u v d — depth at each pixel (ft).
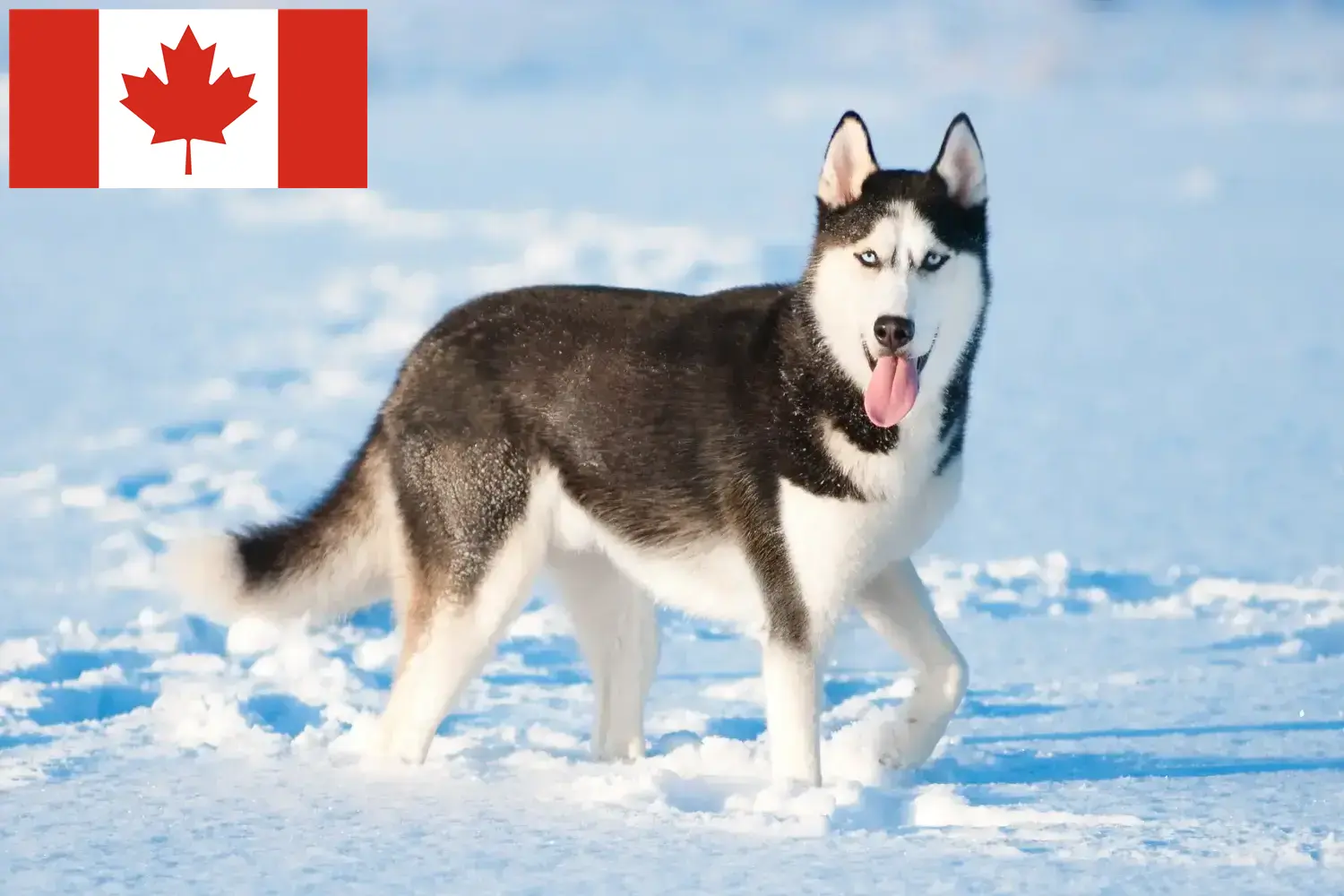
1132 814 34.32
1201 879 29.14
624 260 156.97
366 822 33.50
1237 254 175.22
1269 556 68.03
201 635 54.39
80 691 46.65
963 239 38.11
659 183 241.96
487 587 40.11
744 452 38.19
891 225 37.22
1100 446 93.45
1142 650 54.19
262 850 31.27
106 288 156.66
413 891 28.68
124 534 69.51
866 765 39.11
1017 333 135.23
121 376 115.34
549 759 40.37
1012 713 46.57
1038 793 36.78
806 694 37.70
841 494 37.11
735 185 237.66
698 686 50.62
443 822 33.47
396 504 41.16
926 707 39.75
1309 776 38.11
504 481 40.11
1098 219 203.41
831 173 39.14
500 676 51.70
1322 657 53.06
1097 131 314.76
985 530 73.36
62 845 31.73
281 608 43.60
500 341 40.78
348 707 45.70
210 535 43.47
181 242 189.78
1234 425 99.25
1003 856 30.91
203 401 106.63
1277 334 132.26
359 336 131.95
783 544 37.73
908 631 39.91
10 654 50.21
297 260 174.09
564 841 31.89
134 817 33.91
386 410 42.06
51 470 84.53
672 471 39.06
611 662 41.81
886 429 36.99
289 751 40.78
